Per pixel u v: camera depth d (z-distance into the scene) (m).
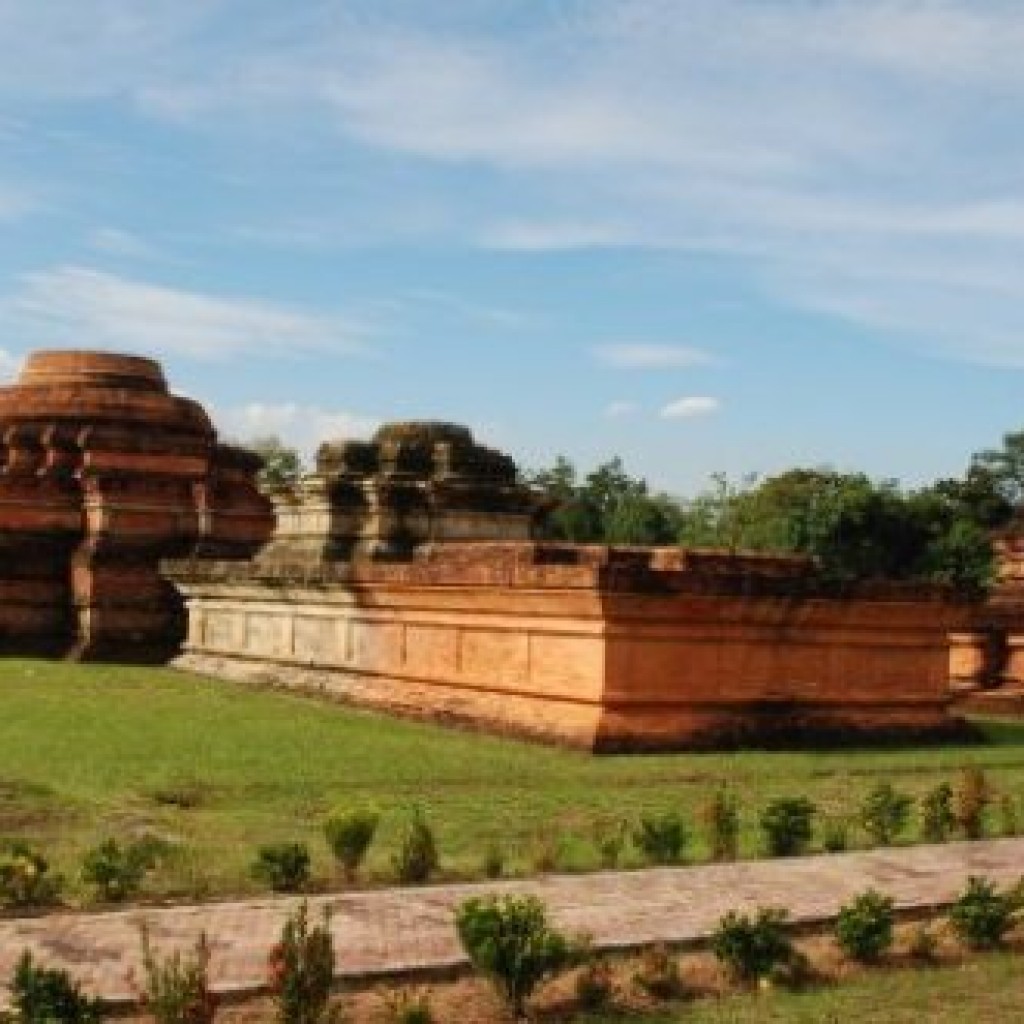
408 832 11.41
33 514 31.23
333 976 7.66
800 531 52.28
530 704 18.30
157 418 32.50
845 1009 7.98
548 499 26.56
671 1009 7.89
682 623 17.73
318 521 25.28
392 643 21.28
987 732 21.77
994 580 34.97
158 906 9.44
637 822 12.91
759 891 10.30
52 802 13.05
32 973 6.98
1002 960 9.08
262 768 15.09
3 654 30.66
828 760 17.27
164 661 30.41
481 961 7.71
